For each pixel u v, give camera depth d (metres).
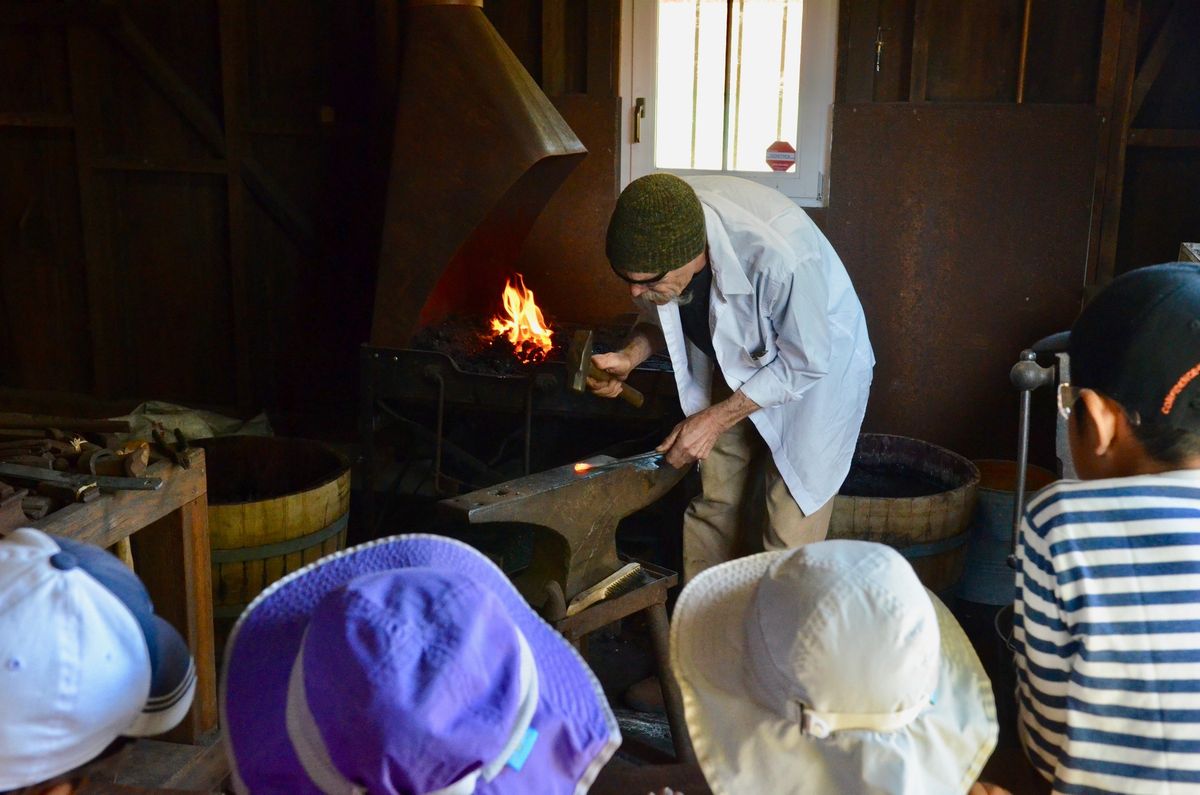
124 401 4.80
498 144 3.30
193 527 2.33
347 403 4.66
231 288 4.62
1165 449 1.17
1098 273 3.86
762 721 1.19
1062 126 3.76
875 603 1.12
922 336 4.01
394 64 3.96
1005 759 1.46
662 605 2.51
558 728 1.14
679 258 2.38
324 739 0.97
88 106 4.50
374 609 1.01
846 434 2.79
